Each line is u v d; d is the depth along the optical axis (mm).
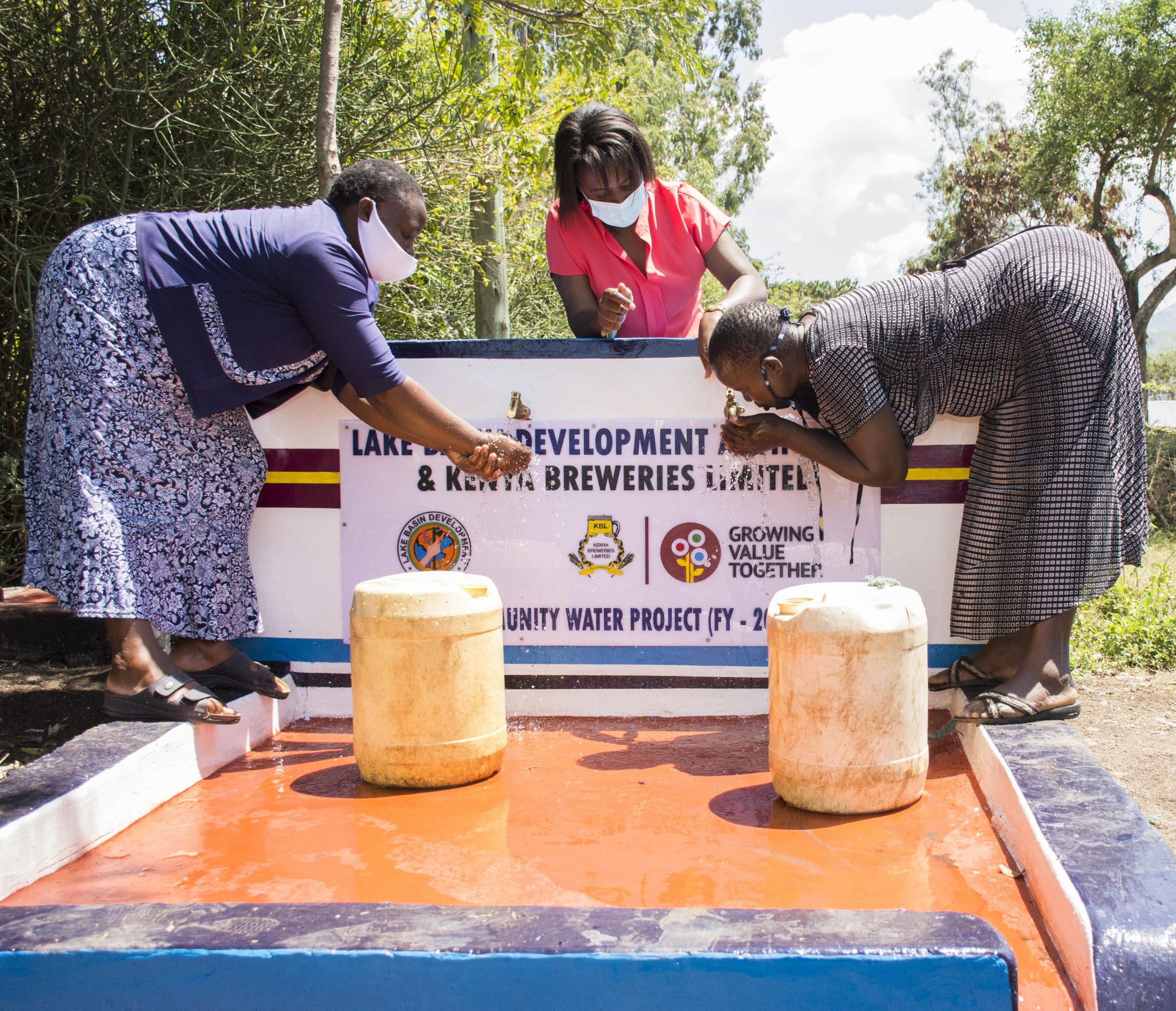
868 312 2812
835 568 3254
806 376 2871
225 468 3068
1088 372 2674
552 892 2035
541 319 14570
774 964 1541
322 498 3389
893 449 2830
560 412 3287
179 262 2803
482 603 2730
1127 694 5566
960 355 2781
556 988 1564
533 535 3330
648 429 3270
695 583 3301
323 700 3471
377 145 7152
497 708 2791
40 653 5547
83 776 2393
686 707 3342
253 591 3238
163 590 2936
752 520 3266
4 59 6117
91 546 2730
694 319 3910
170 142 6508
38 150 6477
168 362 2840
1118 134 20094
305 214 2859
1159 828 3488
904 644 2438
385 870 2168
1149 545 11594
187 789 2770
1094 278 2734
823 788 2441
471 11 7312
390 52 7430
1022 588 2750
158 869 2232
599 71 7754
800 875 2109
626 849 2266
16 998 1626
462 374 3295
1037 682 2746
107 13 6164
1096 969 1656
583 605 3334
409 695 2662
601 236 3771
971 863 2188
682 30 7613
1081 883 1807
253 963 1596
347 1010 1592
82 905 1780
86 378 2773
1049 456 2707
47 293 2846
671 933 1605
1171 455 14297
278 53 6777
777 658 2514
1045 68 21359
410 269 3090
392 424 3045
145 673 2836
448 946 1586
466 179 7746
